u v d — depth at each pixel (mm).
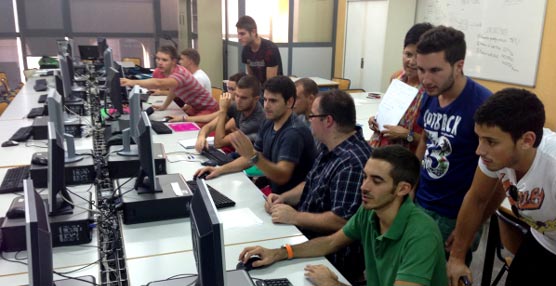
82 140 3311
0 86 6137
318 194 2059
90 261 1723
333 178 1967
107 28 8398
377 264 1566
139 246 1833
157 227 2008
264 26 7805
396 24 6434
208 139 3438
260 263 1687
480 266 2996
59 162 1887
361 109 4840
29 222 1150
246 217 2129
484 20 4844
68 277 1596
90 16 8227
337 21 8023
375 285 1626
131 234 1938
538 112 1321
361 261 1990
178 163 2920
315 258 1774
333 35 8148
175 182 2248
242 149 2340
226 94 3482
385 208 1510
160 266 1681
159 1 8594
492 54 4773
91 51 6625
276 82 2488
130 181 2266
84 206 2039
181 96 4445
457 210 1910
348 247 1953
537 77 4238
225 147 3361
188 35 8922
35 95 5090
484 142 1384
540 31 4156
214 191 2383
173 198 2062
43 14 7891
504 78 4637
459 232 1777
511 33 4488
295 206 2334
